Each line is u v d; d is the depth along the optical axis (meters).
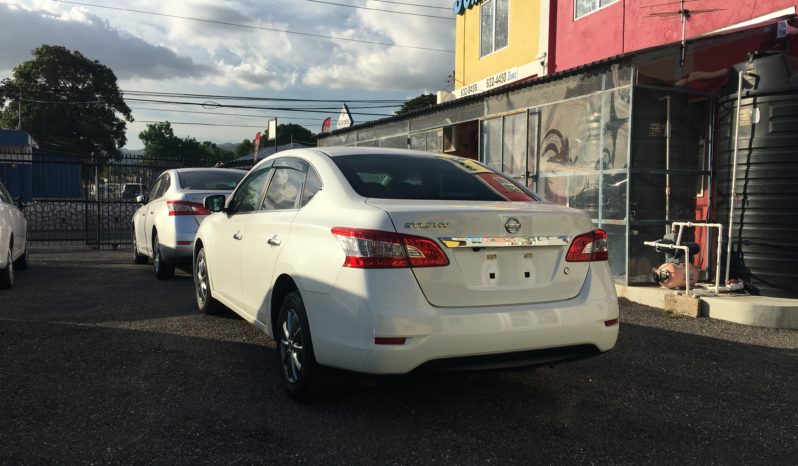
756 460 3.01
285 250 3.80
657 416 3.56
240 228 4.80
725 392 4.00
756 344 5.24
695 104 7.67
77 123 47.00
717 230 7.36
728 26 8.76
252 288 4.40
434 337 3.06
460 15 16.47
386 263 3.10
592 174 7.86
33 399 3.60
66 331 5.27
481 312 3.18
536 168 8.85
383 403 3.65
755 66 6.64
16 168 16.45
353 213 3.38
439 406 3.63
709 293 6.60
